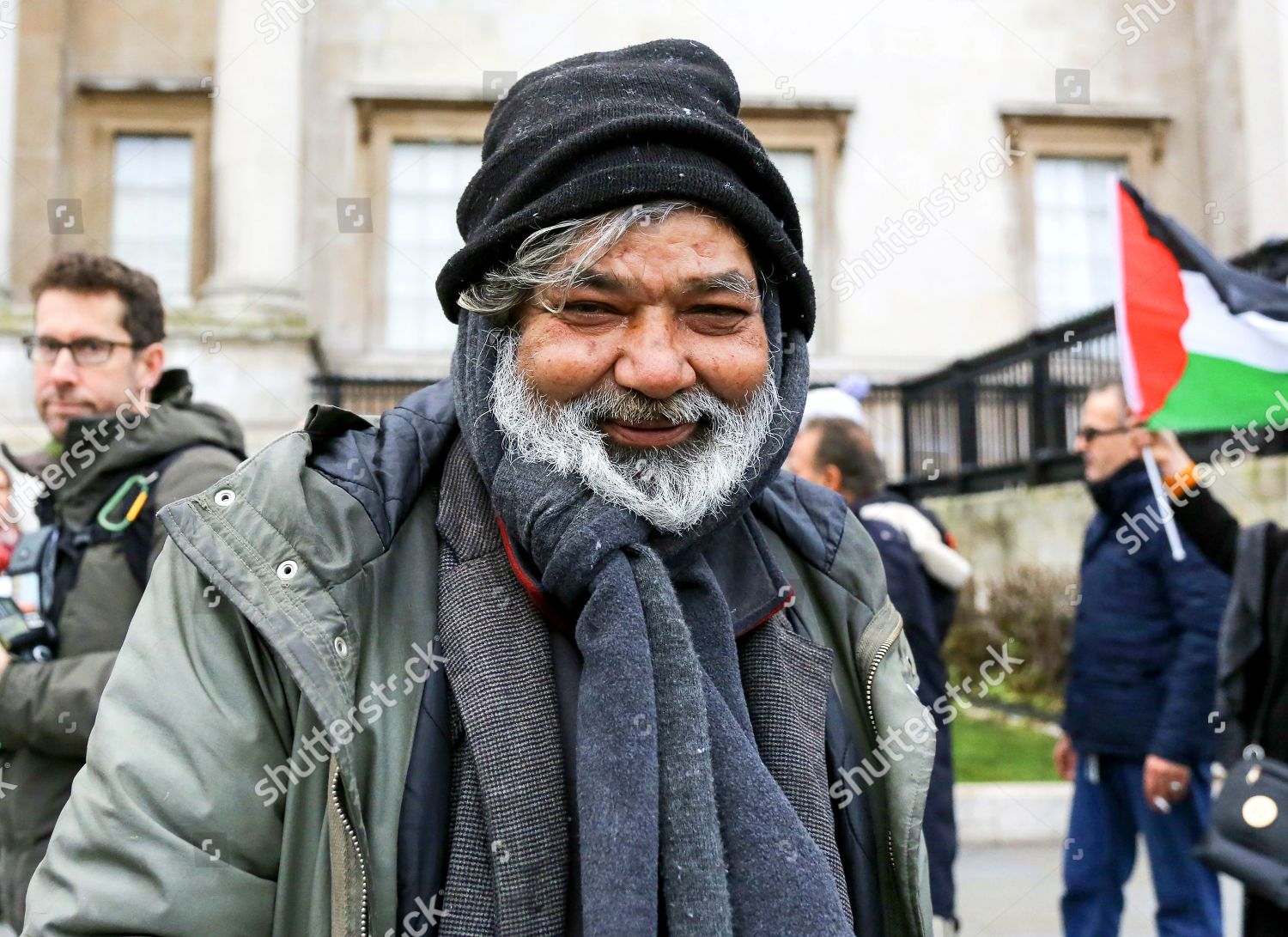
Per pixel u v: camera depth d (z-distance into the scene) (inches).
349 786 40.7
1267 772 91.4
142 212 498.0
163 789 40.7
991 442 419.8
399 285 501.0
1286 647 95.6
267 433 411.8
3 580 79.4
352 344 494.6
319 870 41.7
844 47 508.4
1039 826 216.7
